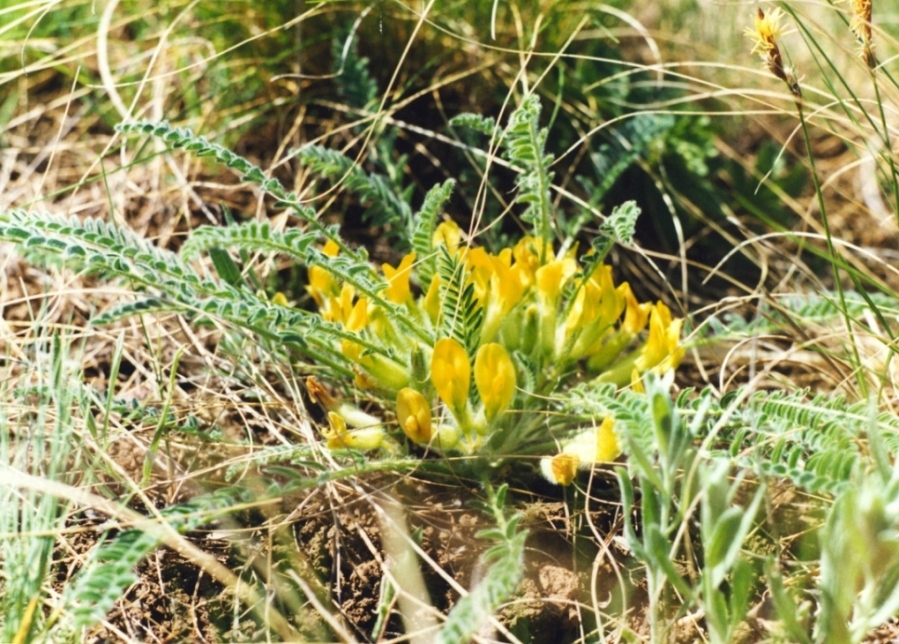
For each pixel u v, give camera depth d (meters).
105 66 0.40
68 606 0.29
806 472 0.29
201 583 0.31
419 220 0.34
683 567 0.32
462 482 0.34
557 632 0.31
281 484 0.34
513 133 0.35
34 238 0.30
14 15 0.47
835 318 0.38
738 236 0.46
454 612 0.27
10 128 0.46
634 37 0.51
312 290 0.37
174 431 0.35
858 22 0.33
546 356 0.35
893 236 0.47
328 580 0.32
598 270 0.35
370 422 0.34
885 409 0.35
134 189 0.44
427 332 0.34
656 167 0.46
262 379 0.36
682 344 0.35
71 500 0.30
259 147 0.46
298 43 0.44
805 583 0.31
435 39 0.45
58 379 0.32
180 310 0.32
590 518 0.33
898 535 0.27
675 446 0.27
